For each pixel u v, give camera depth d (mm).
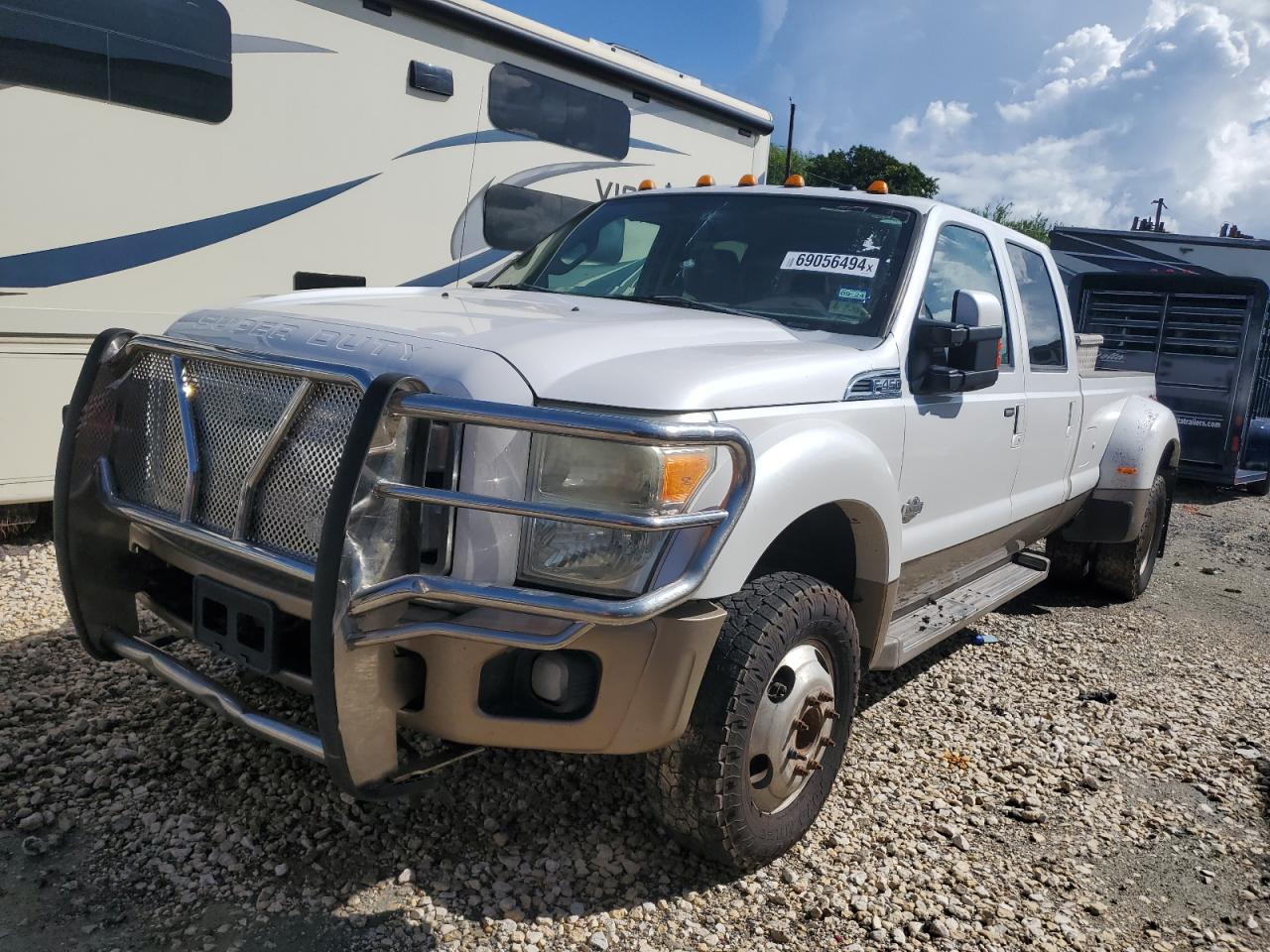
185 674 2682
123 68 5250
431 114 6633
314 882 2721
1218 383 11414
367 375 2311
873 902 2883
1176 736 4320
